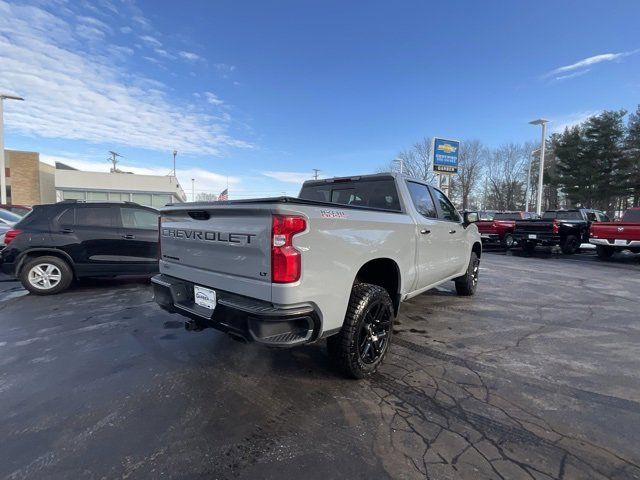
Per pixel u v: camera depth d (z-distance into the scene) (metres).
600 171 39.03
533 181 55.09
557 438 2.43
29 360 3.57
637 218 12.17
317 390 3.02
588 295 6.62
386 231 3.43
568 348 4.00
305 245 2.55
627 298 6.41
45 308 5.37
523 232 14.05
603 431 2.51
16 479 2.02
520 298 6.30
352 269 2.97
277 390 3.02
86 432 2.45
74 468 2.11
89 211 6.34
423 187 4.70
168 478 2.04
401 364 3.54
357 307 3.03
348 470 2.12
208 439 2.38
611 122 38.41
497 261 11.85
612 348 4.02
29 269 6.04
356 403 2.83
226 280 2.85
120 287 6.80
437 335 4.37
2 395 2.91
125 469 2.11
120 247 6.42
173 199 35.69
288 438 2.40
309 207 2.64
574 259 12.60
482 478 2.06
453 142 20.92
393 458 2.22
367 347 3.20
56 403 2.80
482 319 5.04
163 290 3.48
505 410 2.76
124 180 34.16
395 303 3.77
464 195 58.25
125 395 2.92
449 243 5.07
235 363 3.52
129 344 3.98
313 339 2.68
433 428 2.52
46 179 36.62
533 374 3.36
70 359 3.59
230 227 2.81
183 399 2.87
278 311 2.47
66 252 6.14
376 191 4.33
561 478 2.07
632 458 2.24
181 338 4.16
